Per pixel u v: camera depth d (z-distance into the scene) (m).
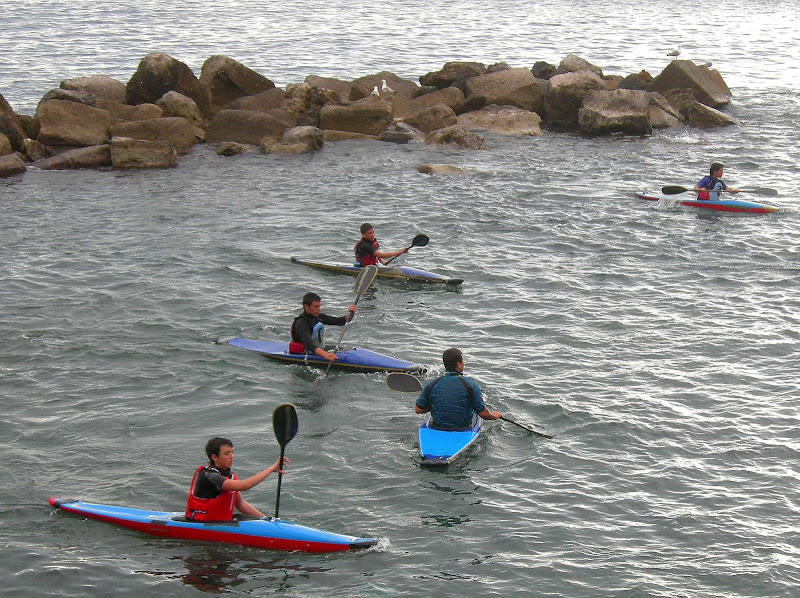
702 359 16.23
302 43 65.31
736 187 29.22
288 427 10.27
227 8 85.06
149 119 34.34
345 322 16.30
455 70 42.53
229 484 10.34
